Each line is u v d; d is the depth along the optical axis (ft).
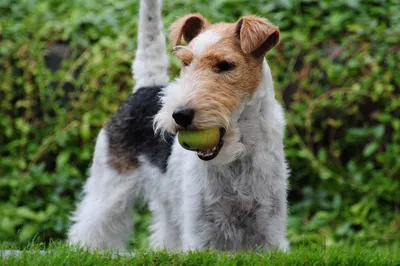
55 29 29.45
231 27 16.38
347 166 27.48
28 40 29.25
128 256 15.52
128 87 28.25
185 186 16.94
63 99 29.07
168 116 15.29
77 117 28.37
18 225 27.48
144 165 19.45
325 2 28.91
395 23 28.25
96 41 29.68
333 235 25.25
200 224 16.69
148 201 20.26
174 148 18.21
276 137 16.58
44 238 26.68
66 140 28.25
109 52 28.50
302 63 27.96
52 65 29.45
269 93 16.57
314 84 27.63
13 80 29.25
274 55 27.84
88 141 28.22
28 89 28.89
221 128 15.61
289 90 27.91
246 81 15.93
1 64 29.17
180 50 16.16
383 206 26.76
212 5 29.58
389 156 26.40
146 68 20.52
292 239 24.66
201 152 15.71
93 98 28.35
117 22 29.99
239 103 15.84
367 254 16.08
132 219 20.38
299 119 27.37
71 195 28.22
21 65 28.99
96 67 28.25
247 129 16.21
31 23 29.76
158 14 20.39
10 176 28.27
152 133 19.26
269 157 16.44
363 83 27.09
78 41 29.07
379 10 28.73
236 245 16.87
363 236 25.07
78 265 14.73
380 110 27.30
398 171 26.48
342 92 27.25
